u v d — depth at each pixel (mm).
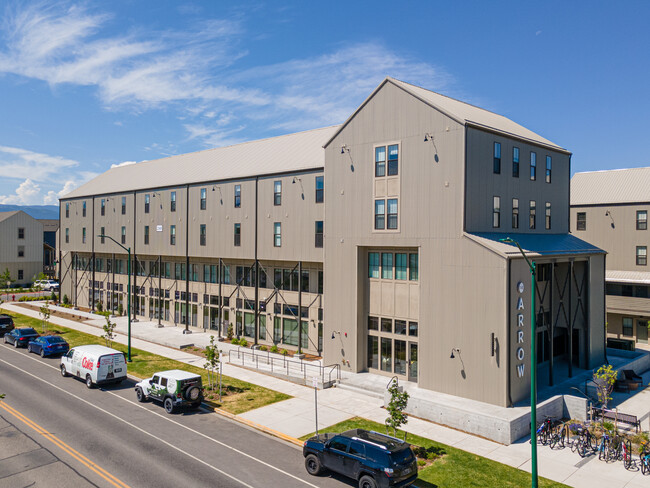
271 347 37781
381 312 29734
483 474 17875
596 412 23875
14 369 33219
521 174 29828
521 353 24156
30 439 20844
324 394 27531
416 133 27188
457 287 25156
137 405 26109
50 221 115562
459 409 22609
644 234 46125
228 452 19906
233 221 40906
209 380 29797
